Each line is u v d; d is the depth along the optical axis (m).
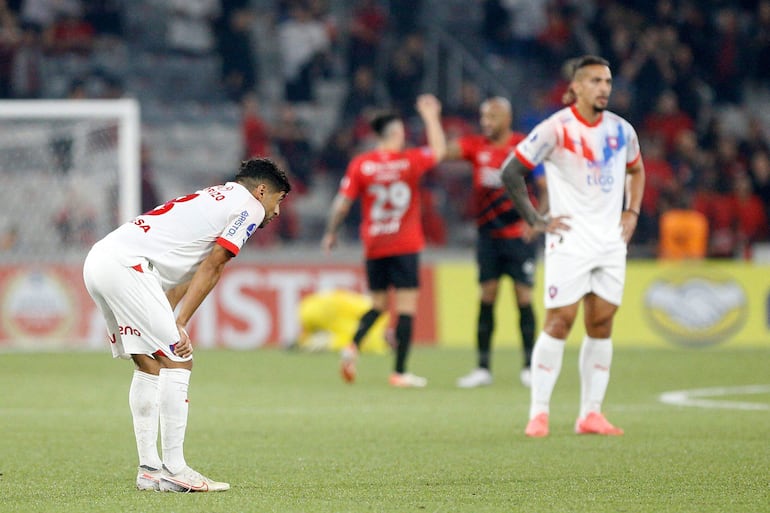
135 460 23.94
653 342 59.62
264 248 63.03
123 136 55.75
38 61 76.25
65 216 58.34
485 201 40.53
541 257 59.72
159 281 20.34
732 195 71.56
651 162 73.06
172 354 20.08
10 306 55.78
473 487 20.66
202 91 80.75
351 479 21.53
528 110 80.19
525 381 41.03
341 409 33.41
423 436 27.75
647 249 64.19
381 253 40.19
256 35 82.31
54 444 26.25
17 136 58.16
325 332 55.53
